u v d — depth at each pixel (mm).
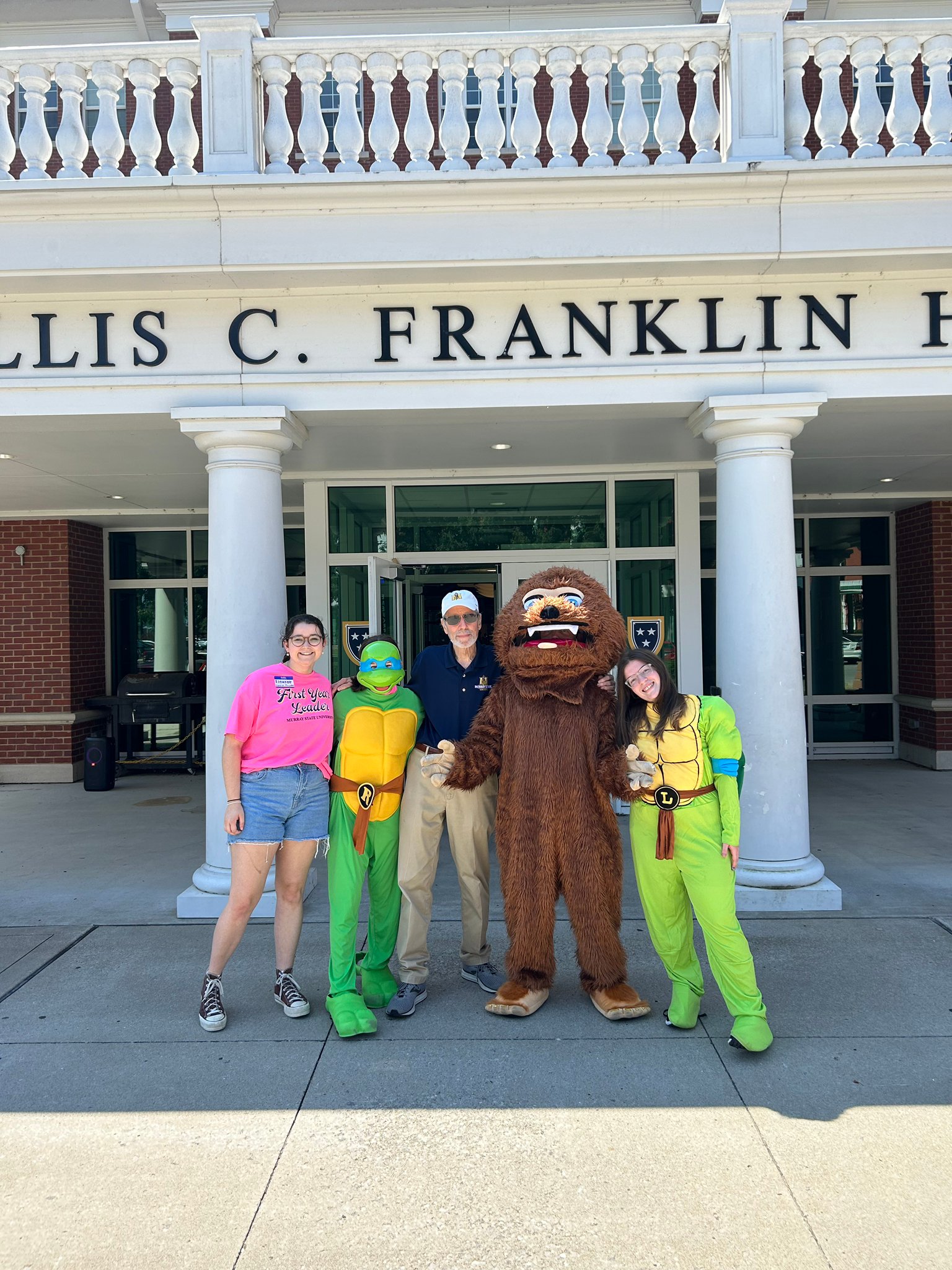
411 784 4312
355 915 4156
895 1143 3170
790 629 5676
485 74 5438
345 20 8930
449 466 8617
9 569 10883
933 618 10719
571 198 5242
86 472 8367
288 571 11344
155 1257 2672
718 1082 3594
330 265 5320
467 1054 3852
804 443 7633
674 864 3939
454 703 4418
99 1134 3301
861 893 5992
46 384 5617
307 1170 3072
